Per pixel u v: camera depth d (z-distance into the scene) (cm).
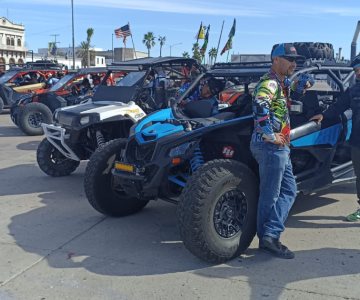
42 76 1617
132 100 719
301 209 551
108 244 461
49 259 427
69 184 697
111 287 373
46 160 730
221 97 537
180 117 484
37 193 648
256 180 416
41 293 366
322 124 486
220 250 396
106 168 517
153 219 533
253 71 503
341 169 515
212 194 384
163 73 773
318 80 533
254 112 384
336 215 530
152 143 431
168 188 438
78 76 1201
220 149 461
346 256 421
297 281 374
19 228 508
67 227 510
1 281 386
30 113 1183
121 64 782
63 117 668
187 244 391
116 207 529
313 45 652
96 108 670
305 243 452
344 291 357
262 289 363
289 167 416
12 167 818
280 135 386
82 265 414
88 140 675
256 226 418
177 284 375
